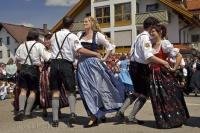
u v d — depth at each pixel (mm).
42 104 8680
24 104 8453
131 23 39781
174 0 41812
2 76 17547
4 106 11203
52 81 7527
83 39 7488
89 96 7270
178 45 35188
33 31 8680
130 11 39906
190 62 17609
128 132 6594
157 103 6906
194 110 9516
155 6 38562
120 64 13250
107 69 7391
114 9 40906
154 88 6941
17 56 8641
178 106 6969
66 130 6996
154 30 7070
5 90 16734
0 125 7836
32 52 8516
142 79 7156
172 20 37531
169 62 7156
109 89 7371
